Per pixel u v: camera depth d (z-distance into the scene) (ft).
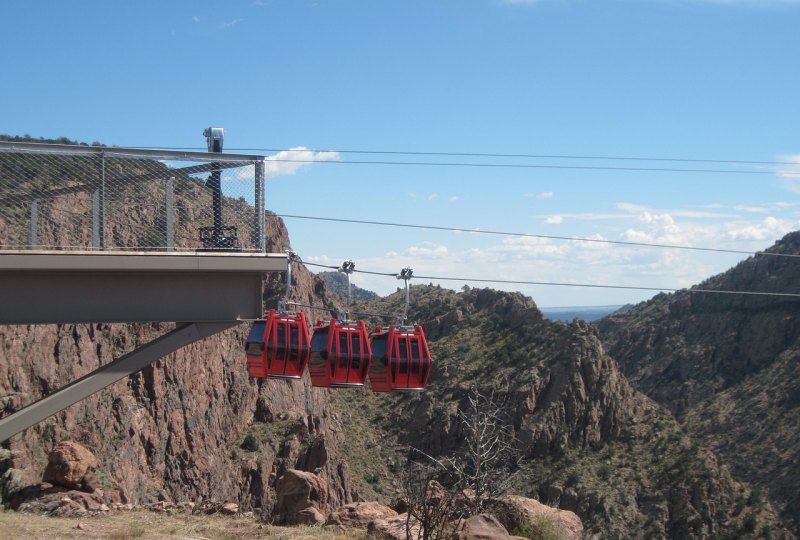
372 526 82.53
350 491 338.34
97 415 246.47
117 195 71.05
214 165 73.20
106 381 68.90
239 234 73.61
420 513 79.05
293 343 82.33
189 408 300.61
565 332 422.82
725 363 638.12
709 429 549.95
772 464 463.01
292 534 84.07
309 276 460.14
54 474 104.88
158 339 71.20
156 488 259.60
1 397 207.00
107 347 266.16
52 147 69.05
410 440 399.65
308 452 334.44
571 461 355.97
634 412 391.86
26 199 68.44
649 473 354.13
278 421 353.92
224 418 329.72
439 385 426.51
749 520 331.16
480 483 82.28
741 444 506.89
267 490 314.96
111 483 209.97
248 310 73.31
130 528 81.15
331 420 403.13
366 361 86.89
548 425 368.68
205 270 70.95
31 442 208.54
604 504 331.36
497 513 80.79
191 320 71.77
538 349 421.18
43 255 66.74
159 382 288.51
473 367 428.56
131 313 70.28
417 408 415.64
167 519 94.22
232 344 360.69
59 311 68.59
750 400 563.89
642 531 323.98
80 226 70.90
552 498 334.24
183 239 72.95
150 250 71.46
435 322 490.90
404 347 89.04
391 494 356.79
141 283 70.69
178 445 286.05
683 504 333.83
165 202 72.28
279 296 406.21
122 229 70.85
